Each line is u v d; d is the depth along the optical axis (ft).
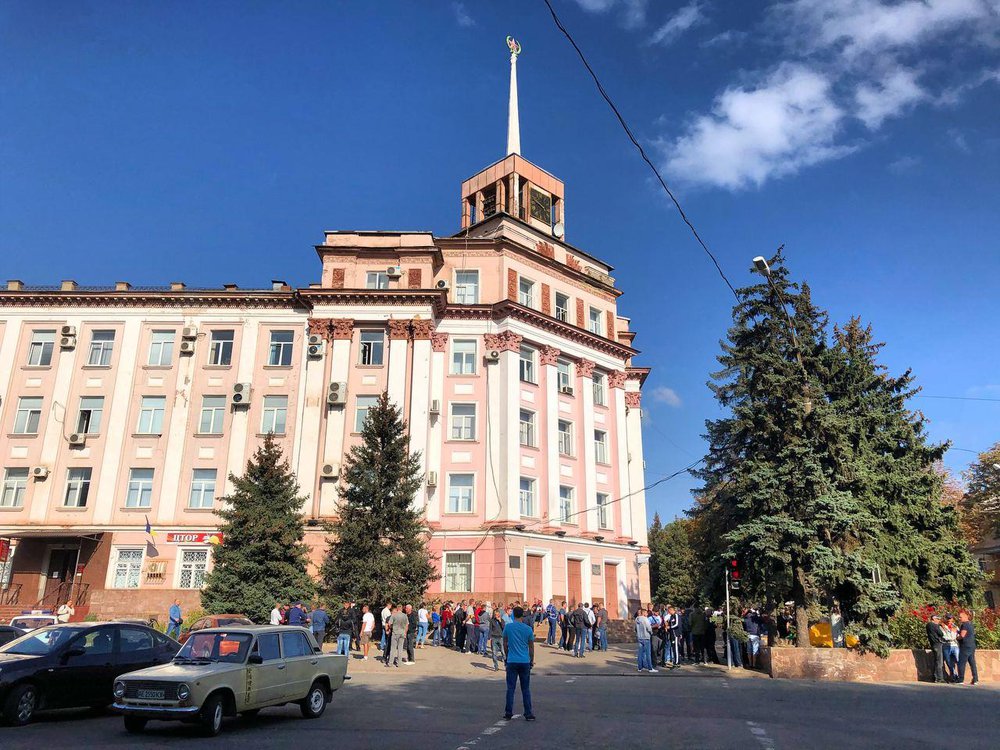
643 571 132.16
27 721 36.81
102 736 33.78
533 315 123.65
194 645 37.68
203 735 33.99
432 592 108.17
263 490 92.84
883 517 80.89
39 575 111.24
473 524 112.68
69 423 117.39
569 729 35.96
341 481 109.40
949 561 84.28
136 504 113.50
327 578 85.97
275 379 118.21
